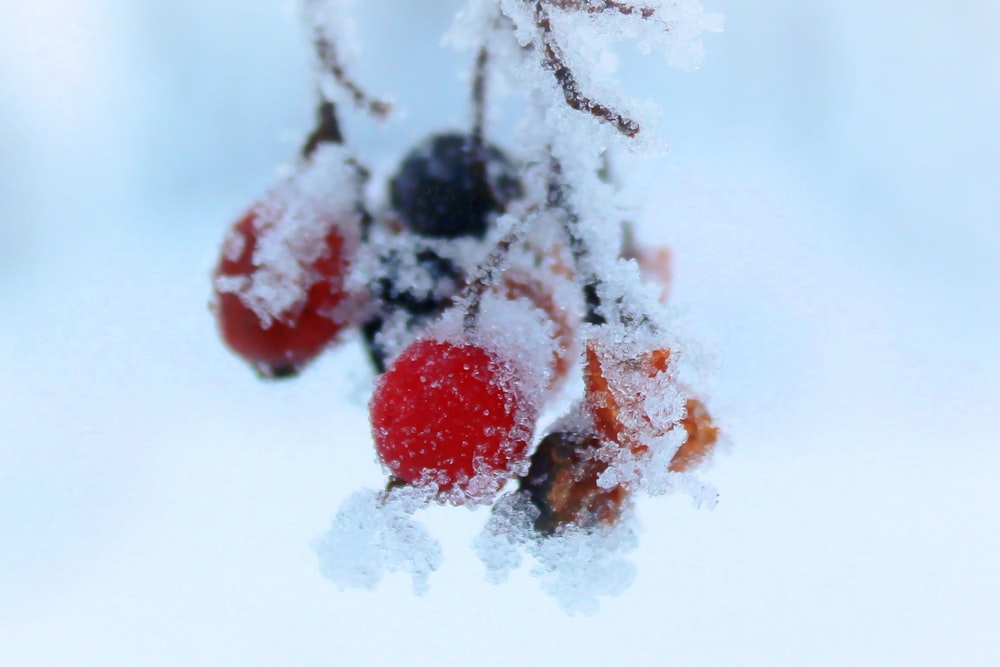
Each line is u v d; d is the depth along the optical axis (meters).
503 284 0.12
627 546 0.11
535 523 0.11
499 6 0.12
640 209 0.12
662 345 0.11
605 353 0.11
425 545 0.11
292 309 0.12
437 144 0.12
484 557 0.11
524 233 0.12
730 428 0.12
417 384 0.11
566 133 0.12
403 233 0.12
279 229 0.12
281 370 0.12
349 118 0.13
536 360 0.12
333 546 0.11
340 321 0.12
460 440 0.11
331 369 0.12
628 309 0.11
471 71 0.12
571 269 0.12
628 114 0.11
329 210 0.12
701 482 0.11
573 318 0.12
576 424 0.11
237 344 0.12
